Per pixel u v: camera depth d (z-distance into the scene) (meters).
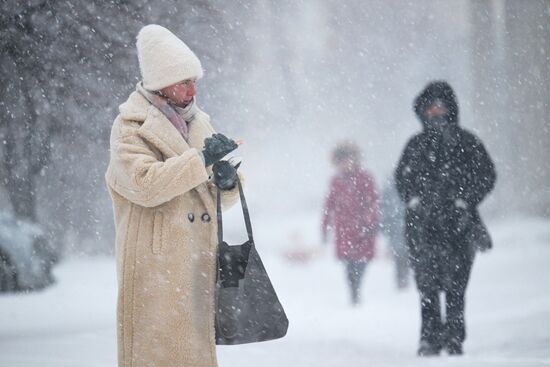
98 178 59.22
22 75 53.94
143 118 13.95
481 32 104.75
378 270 47.47
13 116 53.88
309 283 44.22
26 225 42.59
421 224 23.50
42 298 38.66
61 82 54.91
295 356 23.06
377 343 25.12
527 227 78.44
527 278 41.72
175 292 13.71
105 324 30.50
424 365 21.89
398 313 31.53
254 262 13.80
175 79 14.00
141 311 13.76
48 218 59.19
